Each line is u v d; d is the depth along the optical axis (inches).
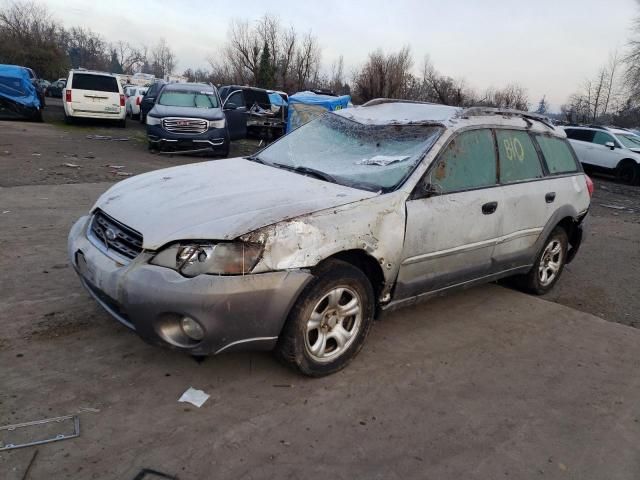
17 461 94.2
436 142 150.4
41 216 247.1
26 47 1940.2
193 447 102.3
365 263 134.4
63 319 146.6
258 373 129.4
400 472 101.3
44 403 110.5
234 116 638.5
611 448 115.0
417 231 139.6
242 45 1847.9
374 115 178.2
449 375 138.3
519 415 123.6
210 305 107.2
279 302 113.6
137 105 958.4
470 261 161.5
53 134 603.8
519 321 178.1
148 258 113.3
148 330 112.0
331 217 122.1
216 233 110.7
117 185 149.1
